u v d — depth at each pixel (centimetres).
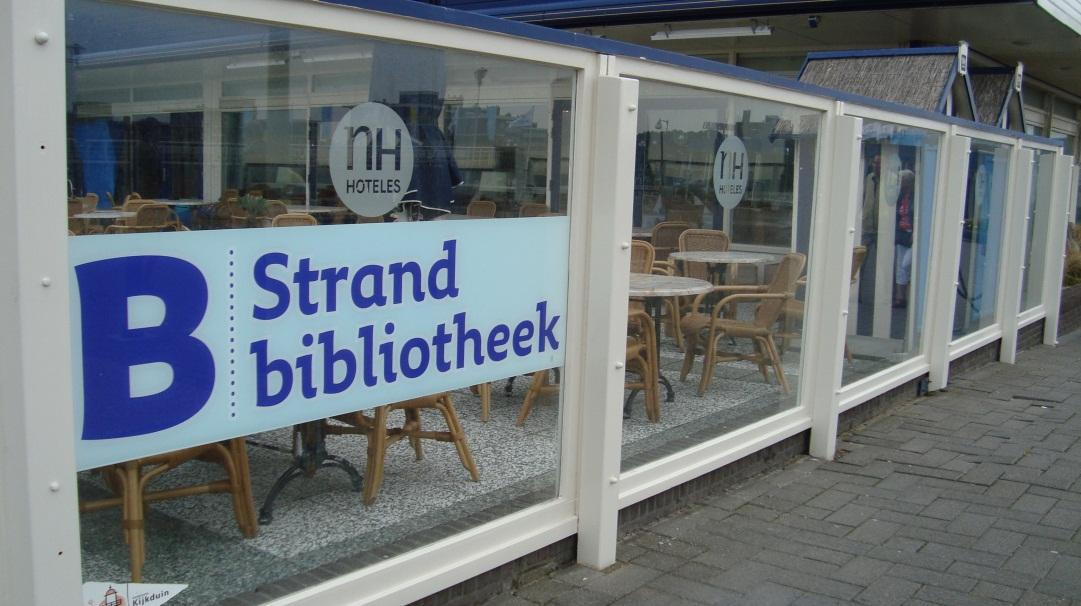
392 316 332
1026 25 1185
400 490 365
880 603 387
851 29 1255
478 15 338
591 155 397
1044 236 1059
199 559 296
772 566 420
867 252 655
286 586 314
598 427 402
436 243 344
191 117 266
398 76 324
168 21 258
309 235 302
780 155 547
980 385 835
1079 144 2158
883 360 718
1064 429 683
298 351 302
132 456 260
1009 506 513
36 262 223
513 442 393
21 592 234
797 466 579
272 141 288
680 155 464
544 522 399
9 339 225
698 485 500
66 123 236
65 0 234
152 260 259
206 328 275
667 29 1260
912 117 693
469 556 364
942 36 1287
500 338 374
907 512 499
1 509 234
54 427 231
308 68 296
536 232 382
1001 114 1129
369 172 318
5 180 220
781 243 557
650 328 469
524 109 371
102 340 250
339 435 342
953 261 784
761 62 1477
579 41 379
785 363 577
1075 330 1201
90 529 260
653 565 415
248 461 309
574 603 374
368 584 326
